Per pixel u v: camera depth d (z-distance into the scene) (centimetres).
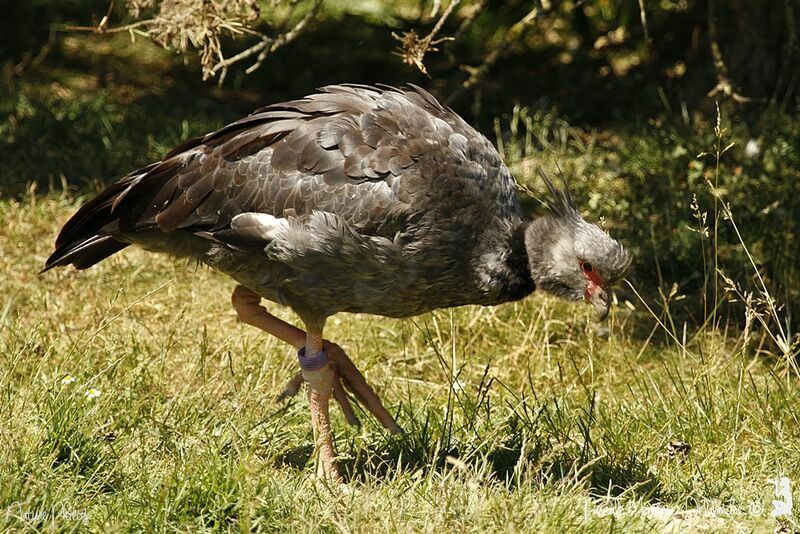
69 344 945
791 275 1145
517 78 1728
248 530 625
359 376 815
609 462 795
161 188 799
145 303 1080
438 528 652
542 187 1348
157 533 653
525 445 757
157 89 1703
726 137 1423
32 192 1250
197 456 732
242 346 988
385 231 754
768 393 875
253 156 781
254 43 1767
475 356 1014
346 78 1736
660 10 1705
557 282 796
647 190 1335
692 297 1152
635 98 1652
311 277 777
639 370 991
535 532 650
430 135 783
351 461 805
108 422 790
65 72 1730
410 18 1831
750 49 1527
